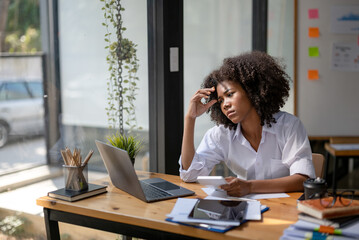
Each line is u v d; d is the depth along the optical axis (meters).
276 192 1.80
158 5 2.47
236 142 2.06
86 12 2.15
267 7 4.04
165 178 2.08
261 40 4.02
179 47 2.57
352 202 1.49
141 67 2.48
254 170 2.05
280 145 1.98
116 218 1.57
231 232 1.38
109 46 2.29
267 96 1.90
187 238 1.46
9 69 1.81
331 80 4.34
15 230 1.92
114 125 2.38
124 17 2.35
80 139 2.19
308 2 4.25
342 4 4.24
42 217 2.05
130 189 1.77
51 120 2.03
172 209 1.61
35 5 1.91
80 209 1.66
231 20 3.50
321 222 1.39
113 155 1.78
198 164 1.99
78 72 2.13
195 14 2.94
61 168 2.11
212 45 3.19
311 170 1.85
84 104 2.19
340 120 4.38
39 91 1.95
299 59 4.33
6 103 1.81
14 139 1.86
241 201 1.63
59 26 2.03
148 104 2.56
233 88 1.92
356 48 4.29
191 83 2.93
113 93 2.35
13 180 1.88
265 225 1.43
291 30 4.29
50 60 1.99
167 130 2.56
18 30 1.84
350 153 3.76
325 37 4.29
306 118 4.40
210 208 1.55
